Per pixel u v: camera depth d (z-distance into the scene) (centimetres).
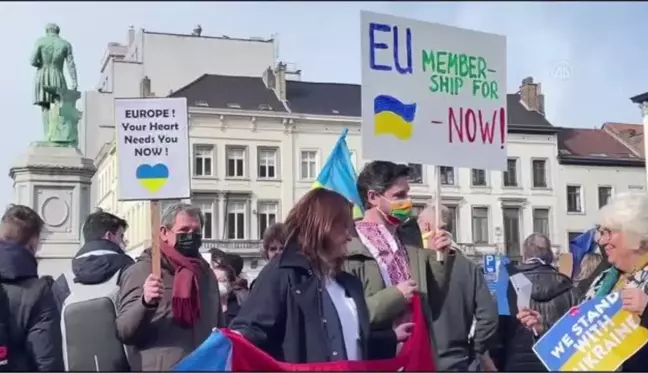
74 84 1304
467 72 486
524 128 3728
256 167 3331
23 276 436
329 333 382
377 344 408
